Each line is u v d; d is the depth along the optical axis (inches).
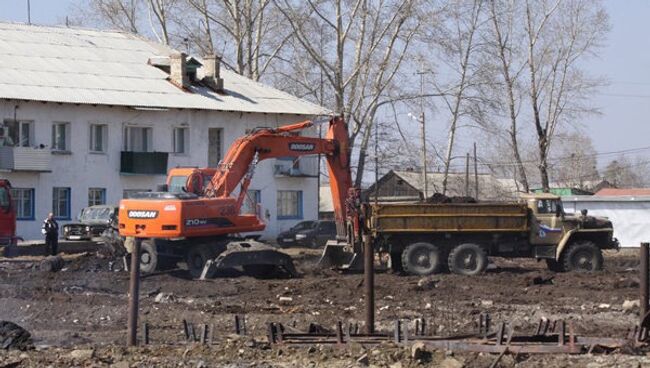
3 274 2391.7
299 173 4635.8
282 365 1138.7
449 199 2610.7
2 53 4244.6
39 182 3976.4
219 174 2591.0
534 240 2556.6
